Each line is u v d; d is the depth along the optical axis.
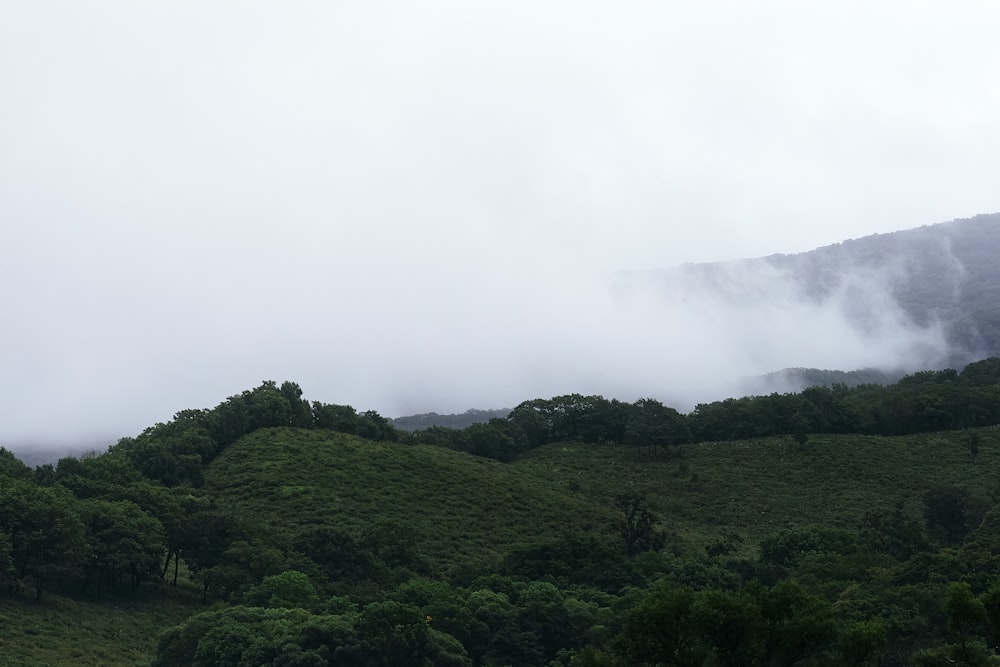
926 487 154.75
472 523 138.88
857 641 54.47
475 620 93.06
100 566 109.00
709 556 121.12
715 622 54.38
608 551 115.12
